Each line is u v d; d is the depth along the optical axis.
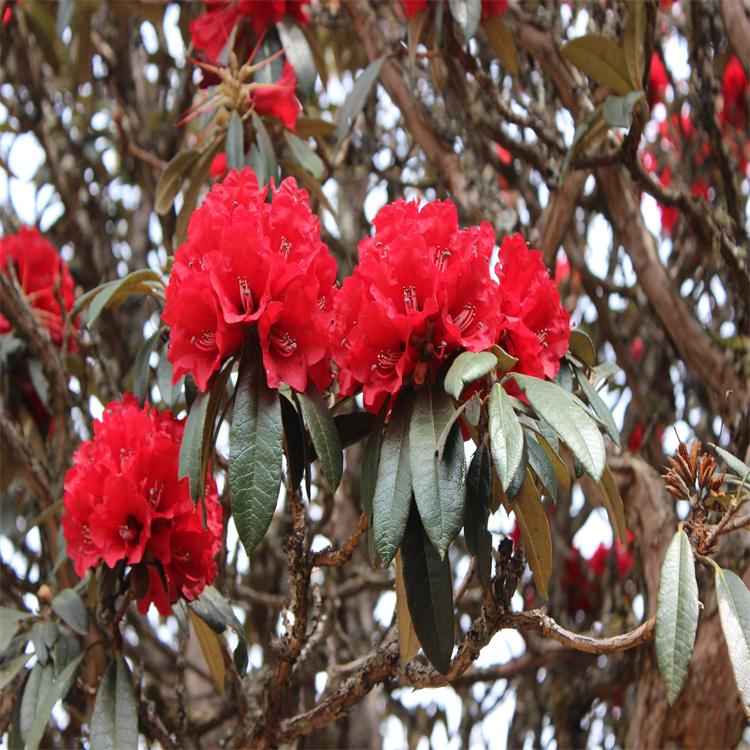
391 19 2.02
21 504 2.14
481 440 1.34
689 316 1.81
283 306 1.34
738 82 1.92
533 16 1.85
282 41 1.79
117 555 1.46
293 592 1.45
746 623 1.29
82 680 1.75
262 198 1.41
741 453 1.76
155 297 1.66
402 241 1.34
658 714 1.73
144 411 1.51
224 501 1.66
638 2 1.67
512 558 1.39
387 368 1.35
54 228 2.29
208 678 2.07
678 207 1.76
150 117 2.44
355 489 2.14
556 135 1.86
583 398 1.58
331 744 2.11
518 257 1.41
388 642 1.53
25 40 2.18
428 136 1.91
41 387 1.83
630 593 1.99
